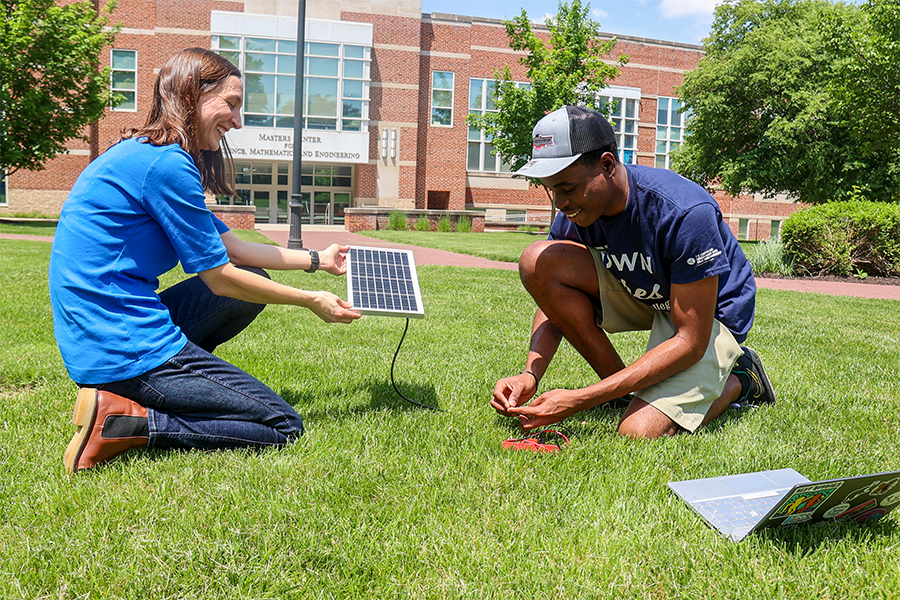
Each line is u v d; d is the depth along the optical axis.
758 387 3.08
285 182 28.75
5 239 14.00
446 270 9.80
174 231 2.16
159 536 1.75
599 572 1.65
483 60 30.67
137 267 2.19
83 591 1.53
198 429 2.28
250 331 4.57
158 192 2.12
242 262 2.61
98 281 2.11
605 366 2.95
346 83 27.73
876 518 1.95
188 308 2.51
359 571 1.64
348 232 24.38
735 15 27.34
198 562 1.64
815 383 3.63
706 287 2.45
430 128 29.97
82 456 2.13
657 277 2.57
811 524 1.89
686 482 2.14
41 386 3.14
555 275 2.80
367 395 3.09
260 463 2.22
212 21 26.27
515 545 1.76
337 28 27.31
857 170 23.70
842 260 12.10
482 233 25.45
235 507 1.90
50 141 21.02
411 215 25.95
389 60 28.48
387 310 2.41
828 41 16.81
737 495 2.06
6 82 19.72
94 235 2.10
